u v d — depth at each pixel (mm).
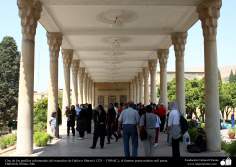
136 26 18281
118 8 15023
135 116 10289
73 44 22547
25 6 12242
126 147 10250
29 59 12383
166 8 15016
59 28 18219
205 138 12750
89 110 19828
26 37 12391
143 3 14016
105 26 18234
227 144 12453
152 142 10094
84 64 33719
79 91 34969
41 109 34188
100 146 13672
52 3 13922
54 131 17188
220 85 51469
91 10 15305
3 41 45781
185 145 14227
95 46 23375
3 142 15148
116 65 34594
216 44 13242
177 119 9617
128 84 55094
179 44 18750
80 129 17172
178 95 18703
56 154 11781
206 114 13078
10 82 44750
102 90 55344
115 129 15953
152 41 22000
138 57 29094
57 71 18453
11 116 43281
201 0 13562
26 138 12078
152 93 29594
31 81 12391
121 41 21828
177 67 18828
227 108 54750
